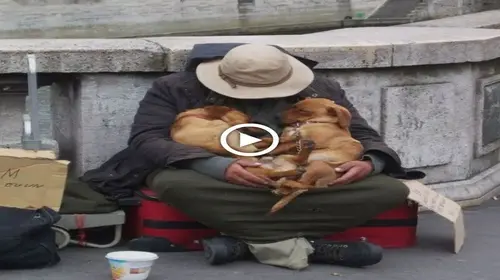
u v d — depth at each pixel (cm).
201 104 768
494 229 879
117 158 802
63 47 821
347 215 731
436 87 944
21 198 691
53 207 698
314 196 718
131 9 4350
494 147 1034
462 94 966
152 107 767
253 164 710
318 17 4747
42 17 4147
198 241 757
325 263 738
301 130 741
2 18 4069
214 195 712
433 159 955
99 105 834
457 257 773
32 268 700
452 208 789
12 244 676
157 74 845
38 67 805
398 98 923
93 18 4259
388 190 730
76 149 850
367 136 794
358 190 726
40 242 693
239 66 755
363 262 720
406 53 909
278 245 718
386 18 4531
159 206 750
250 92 752
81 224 750
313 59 874
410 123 934
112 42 865
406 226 791
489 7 2858
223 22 4584
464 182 984
